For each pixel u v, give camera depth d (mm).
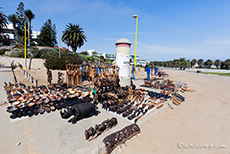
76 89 8422
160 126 5074
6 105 5914
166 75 22609
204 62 92312
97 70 9172
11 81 10594
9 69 19031
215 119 5883
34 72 19156
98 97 6855
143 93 8336
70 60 27344
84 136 3863
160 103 7211
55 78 14359
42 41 49250
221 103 8344
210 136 4465
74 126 4414
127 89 8367
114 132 4102
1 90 7996
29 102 5785
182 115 6219
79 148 3332
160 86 11508
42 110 5340
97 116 5305
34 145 3389
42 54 30766
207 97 9672
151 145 3861
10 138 3639
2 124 4340
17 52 28359
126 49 9539
